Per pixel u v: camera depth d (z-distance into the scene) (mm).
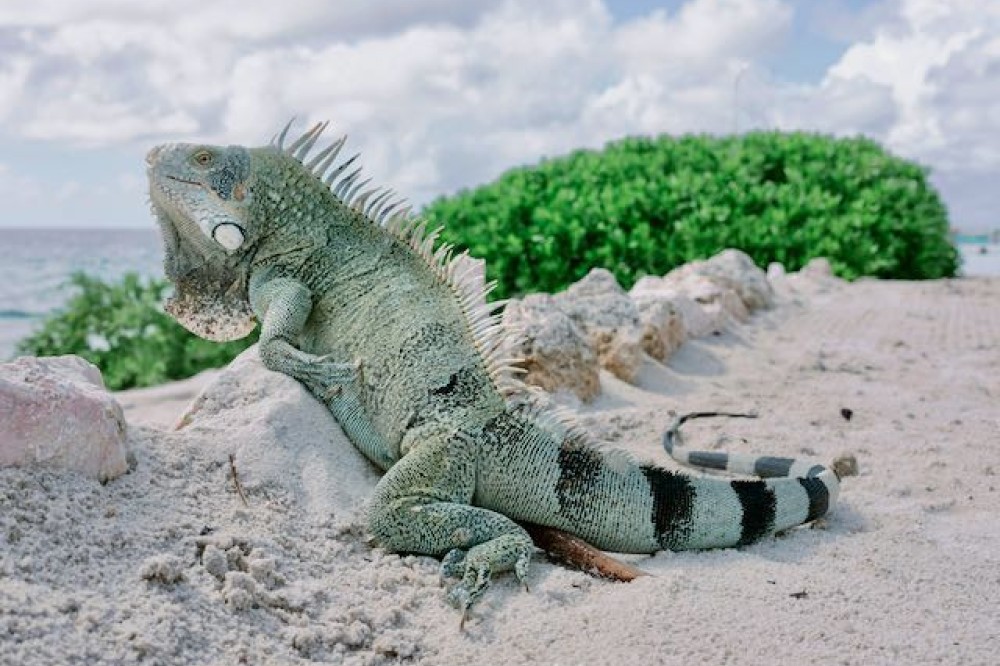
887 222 2850
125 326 2516
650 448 1271
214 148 1108
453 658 862
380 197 1142
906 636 889
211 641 836
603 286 1607
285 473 1038
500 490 1016
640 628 887
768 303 2119
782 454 1276
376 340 1071
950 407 1505
